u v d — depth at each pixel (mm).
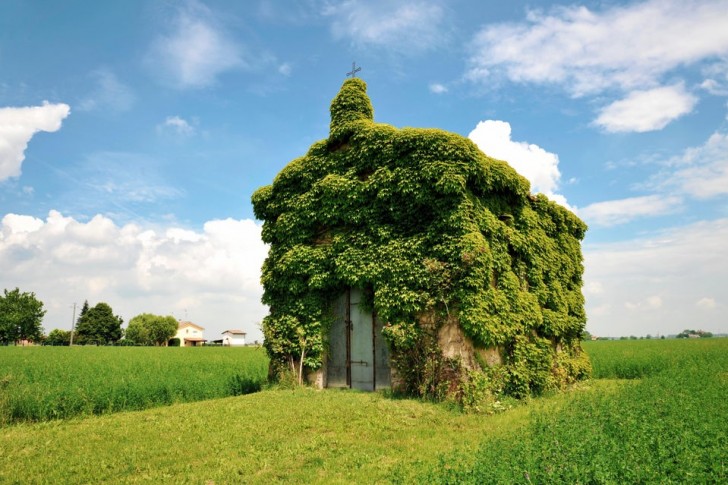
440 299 14625
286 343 17984
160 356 35969
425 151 15875
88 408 13211
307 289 18094
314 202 18250
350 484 7352
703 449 7422
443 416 12289
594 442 7703
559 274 20875
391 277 15719
